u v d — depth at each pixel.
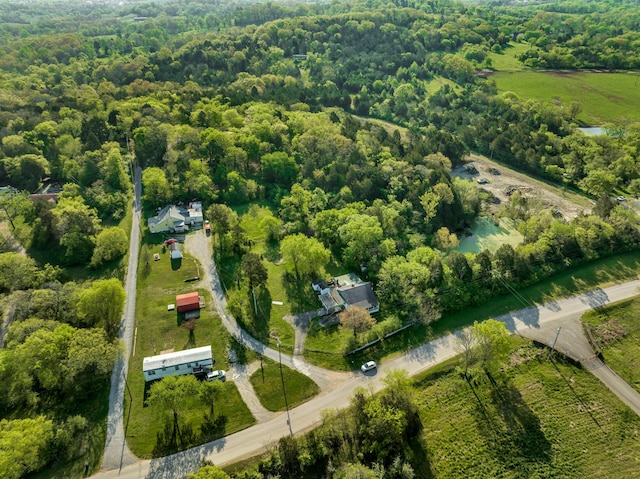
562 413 79.38
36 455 66.44
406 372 78.19
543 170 164.50
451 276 103.50
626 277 110.44
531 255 111.88
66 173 143.12
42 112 177.12
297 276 110.19
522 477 70.38
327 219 121.88
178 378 76.25
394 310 99.88
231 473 68.50
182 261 114.62
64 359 78.81
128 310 98.81
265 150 158.12
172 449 72.25
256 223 132.25
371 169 145.75
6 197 125.00
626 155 158.25
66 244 112.56
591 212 132.88
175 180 143.62
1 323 92.44
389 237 121.50
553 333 94.56
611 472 71.06
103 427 74.88
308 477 69.31
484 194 149.38
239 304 99.00
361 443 72.00
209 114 172.50
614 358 89.44
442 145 170.88
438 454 72.56
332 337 93.19
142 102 185.00
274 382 83.56
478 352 82.69
